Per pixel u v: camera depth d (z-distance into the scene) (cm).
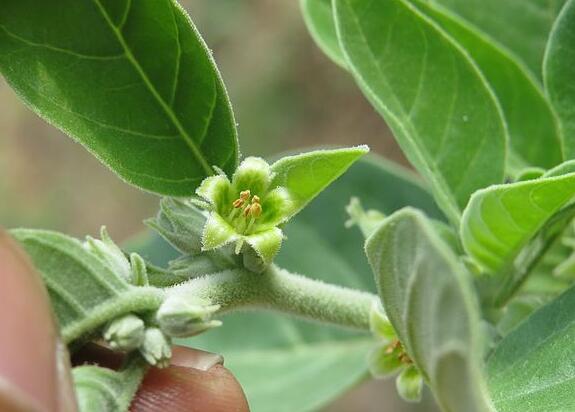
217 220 13
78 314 12
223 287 13
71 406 11
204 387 13
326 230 18
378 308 14
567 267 15
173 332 12
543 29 17
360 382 17
